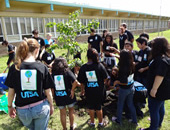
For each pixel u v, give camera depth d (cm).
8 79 172
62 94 260
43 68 177
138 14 2270
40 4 1072
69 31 384
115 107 359
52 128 296
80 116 333
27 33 1180
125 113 323
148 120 305
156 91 210
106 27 1903
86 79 270
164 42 208
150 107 235
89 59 266
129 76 266
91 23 399
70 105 270
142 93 311
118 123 297
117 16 2011
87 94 273
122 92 275
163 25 3697
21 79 167
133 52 391
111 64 511
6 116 343
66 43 391
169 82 209
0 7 961
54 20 1330
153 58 219
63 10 1339
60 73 255
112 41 499
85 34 1620
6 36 1055
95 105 275
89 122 306
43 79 176
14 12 1040
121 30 543
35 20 1206
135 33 2561
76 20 399
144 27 2806
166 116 316
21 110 172
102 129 285
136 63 377
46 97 189
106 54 513
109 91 409
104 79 268
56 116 336
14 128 299
